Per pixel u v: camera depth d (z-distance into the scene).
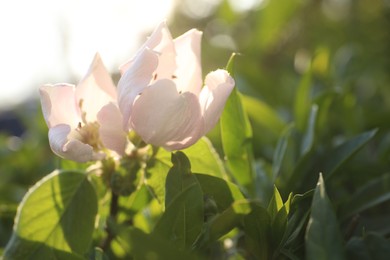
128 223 0.41
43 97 0.36
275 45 0.83
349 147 0.42
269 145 0.55
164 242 0.30
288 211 0.34
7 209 0.45
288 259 0.35
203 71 0.76
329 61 0.67
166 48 0.35
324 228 0.30
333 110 0.57
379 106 0.68
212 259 0.40
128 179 0.37
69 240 0.37
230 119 0.40
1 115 1.05
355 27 0.84
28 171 0.64
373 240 0.32
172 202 0.33
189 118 0.34
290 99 0.66
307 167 0.42
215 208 0.35
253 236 0.34
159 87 0.34
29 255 0.36
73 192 0.37
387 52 0.81
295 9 0.82
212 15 0.87
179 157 0.35
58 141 0.35
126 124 0.34
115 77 0.73
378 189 0.40
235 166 0.41
